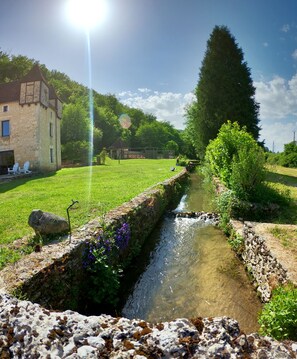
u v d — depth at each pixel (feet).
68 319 7.91
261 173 28.07
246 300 15.44
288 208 27.63
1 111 80.53
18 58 156.76
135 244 22.62
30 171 72.18
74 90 220.64
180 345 6.52
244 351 6.49
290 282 11.71
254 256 17.54
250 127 71.56
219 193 35.27
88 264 15.58
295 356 6.32
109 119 201.67
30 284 11.16
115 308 15.37
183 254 22.24
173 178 49.37
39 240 16.24
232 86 71.67
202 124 76.84
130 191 36.06
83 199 31.14
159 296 16.42
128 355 6.39
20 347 6.97
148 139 232.94
